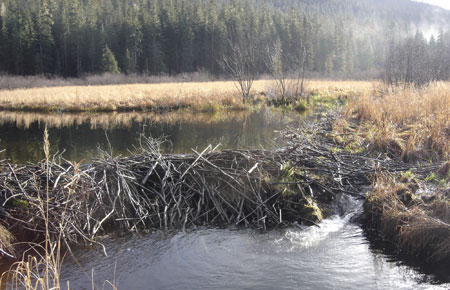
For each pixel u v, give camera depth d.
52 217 5.47
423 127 9.25
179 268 4.81
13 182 5.96
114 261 5.01
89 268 4.84
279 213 6.25
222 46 64.56
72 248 5.37
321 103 22.80
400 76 19.44
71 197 5.71
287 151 7.48
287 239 5.55
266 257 5.03
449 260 4.77
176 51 72.88
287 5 163.88
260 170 6.89
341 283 4.40
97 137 13.98
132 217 6.22
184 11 78.25
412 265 4.77
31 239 5.48
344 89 27.95
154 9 78.00
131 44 68.94
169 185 6.59
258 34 61.97
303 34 56.84
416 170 7.08
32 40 67.12
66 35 72.12
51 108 22.91
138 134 14.52
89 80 50.94
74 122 18.23
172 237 5.68
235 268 4.77
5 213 5.43
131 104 23.17
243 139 12.73
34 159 10.58
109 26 72.94
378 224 5.80
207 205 6.43
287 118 17.80
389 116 11.09
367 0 199.00
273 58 25.80
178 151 11.02
